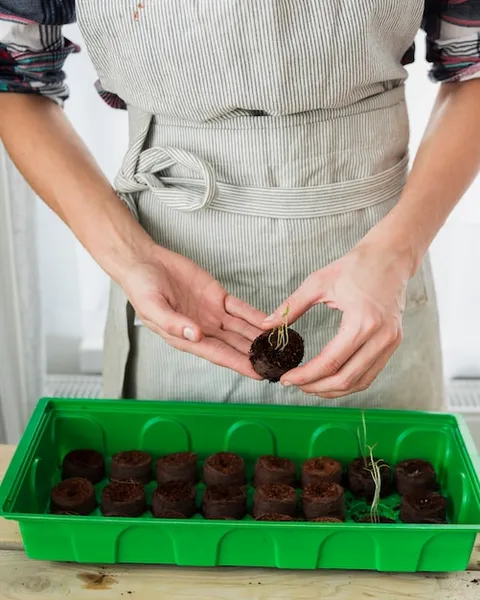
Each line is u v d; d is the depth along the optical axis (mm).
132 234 990
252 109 955
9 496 911
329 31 908
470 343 1575
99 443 1083
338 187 991
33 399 1468
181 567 913
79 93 1398
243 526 876
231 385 1087
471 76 1030
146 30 919
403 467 1051
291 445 1075
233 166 982
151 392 1113
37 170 1031
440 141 1027
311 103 945
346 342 890
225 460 1048
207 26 898
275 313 932
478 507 920
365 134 996
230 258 1018
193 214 1010
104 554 900
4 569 903
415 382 1115
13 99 1050
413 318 1092
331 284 920
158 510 999
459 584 902
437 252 1482
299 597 883
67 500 992
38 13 985
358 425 1061
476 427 1565
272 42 902
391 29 957
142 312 937
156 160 1005
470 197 1430
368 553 899
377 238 941
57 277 1515
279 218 991
